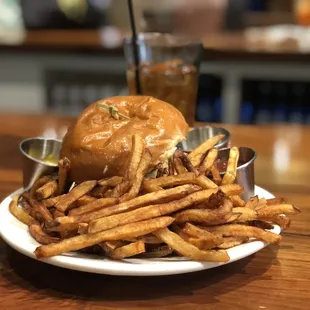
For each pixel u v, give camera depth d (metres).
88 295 0.37
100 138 0.43
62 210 0.39
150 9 1.83
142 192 0.40
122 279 0.39
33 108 1.46
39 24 1.85
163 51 0.67
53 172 0.48
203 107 1.38
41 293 0.38
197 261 0.37
